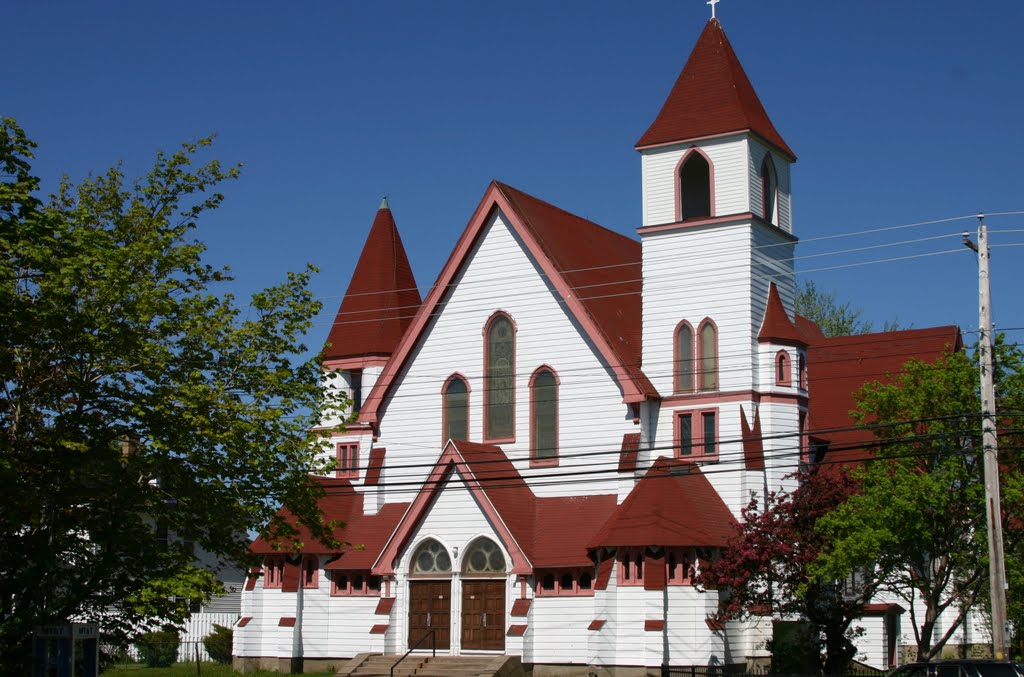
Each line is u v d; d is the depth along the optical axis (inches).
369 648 2172.7
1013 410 1770.4
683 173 2261.3
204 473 1512.1
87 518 1501.0
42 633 1434.5
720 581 1829.5
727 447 2079.2
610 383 2144.4
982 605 2074.3
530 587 2065.7
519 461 2186.3
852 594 1915.6
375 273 2508.6
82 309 1430.9
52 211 1437.0
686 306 2162.9
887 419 1847.9
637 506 1980.8
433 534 2148.1
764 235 2190.0
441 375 2298.2
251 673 2198.6
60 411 1507.1
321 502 2288.4
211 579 1470.2
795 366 2146.9
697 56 2269.9
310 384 1592.0
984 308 1571.1
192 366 1523.1
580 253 2327.8
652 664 1905.8
